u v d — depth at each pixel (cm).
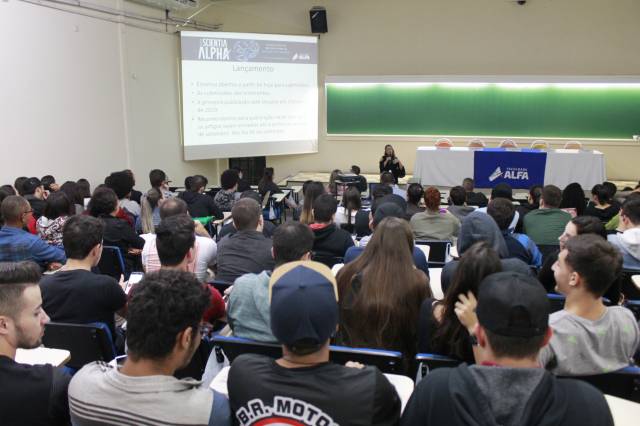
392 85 1002
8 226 324
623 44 926
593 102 941
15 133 593
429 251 371
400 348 205
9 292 140
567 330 159
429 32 982
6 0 572
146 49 828
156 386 118
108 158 757
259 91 941
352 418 116
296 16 998
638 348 205
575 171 847
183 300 120
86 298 217
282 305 118
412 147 1018
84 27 696
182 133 927
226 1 980
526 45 956
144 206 478
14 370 132
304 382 118
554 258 247
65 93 667
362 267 212
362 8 992
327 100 1025
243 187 734
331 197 347
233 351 190
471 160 881
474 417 101
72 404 120
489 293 108
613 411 140
